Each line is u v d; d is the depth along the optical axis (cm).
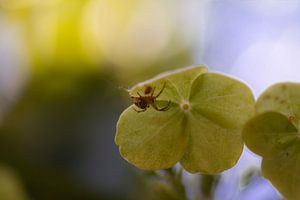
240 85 15
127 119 15
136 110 15
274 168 15
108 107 24
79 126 24
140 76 24
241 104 15
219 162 15
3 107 24
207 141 15
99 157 24
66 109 24
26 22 24
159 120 15
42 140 24
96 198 24
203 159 15
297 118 15
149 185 21
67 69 24
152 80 15
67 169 24
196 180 19
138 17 24
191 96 15
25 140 24
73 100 24
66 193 24
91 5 24
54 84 24
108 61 24
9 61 24
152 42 24
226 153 15
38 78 24
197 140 15
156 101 15
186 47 24
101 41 24
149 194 22
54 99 24
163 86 15
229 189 20
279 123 15
